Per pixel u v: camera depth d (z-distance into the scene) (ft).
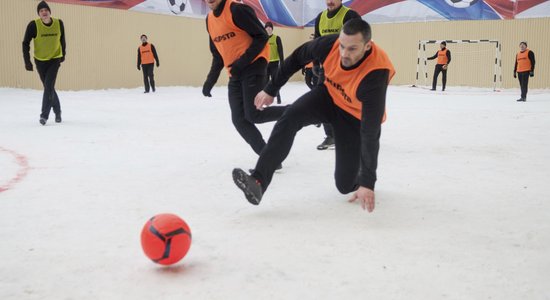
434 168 15.10
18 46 42.22
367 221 9.84
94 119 26.32
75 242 8.50
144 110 31.76
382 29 70.08
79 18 47.50
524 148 18.72
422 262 7.79
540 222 9.88
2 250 8.08
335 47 9.70
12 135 20.33
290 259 7.84
